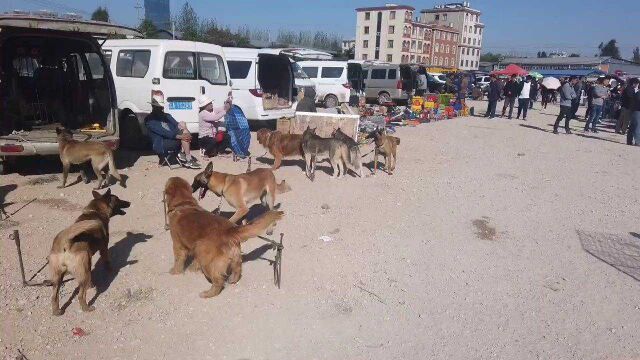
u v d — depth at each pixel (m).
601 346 3.95
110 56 10.36
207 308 4.14
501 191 8.52
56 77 8.81
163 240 5.43
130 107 10.00
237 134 9.36
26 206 6.27
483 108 25.75
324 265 5.08
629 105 15.23
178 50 9.65
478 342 3.91
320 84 21.02
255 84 12.58
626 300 4.73
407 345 3.81
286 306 4.25
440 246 5.83
